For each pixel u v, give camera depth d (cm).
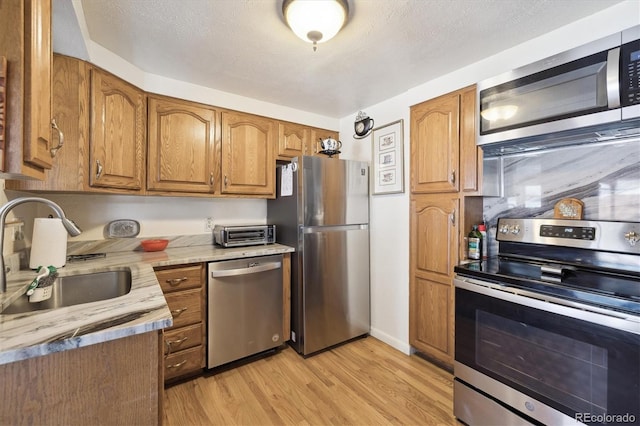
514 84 144
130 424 83
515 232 169
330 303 244
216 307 204
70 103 155
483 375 144
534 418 124
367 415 165
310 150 286
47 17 90
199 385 192
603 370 105
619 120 113
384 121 256
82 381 77
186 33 157
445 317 202
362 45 169
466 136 189
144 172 200
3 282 108
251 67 196
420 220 219
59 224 155
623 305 101
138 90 194
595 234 139
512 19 146
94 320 82
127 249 221
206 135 226
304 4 126
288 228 249
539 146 168
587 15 143
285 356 232
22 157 77
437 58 184
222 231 237
